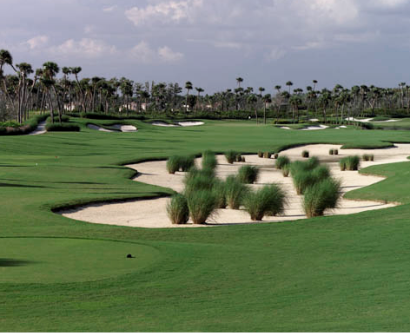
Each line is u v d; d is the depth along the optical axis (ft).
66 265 35.19
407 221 56.03
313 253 42.32
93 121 358.84
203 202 63.62
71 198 76.84
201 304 28.50
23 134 258.98
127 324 24.98
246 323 25.41
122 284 31.53
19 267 34.30
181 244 44.19
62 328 24.18
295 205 82.02
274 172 137.49
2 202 70.69
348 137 279.28
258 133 326.65
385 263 38.75
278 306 28.35
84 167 123.75
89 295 29.30
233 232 52.90
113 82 631.97
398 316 26.63
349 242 46.83
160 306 27.99
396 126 492.95
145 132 328.29
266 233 52.24
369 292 31.14
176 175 125.90
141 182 105.91
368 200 85.76
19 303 27.58
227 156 161.07
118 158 153.79
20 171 111.34
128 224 63.72
